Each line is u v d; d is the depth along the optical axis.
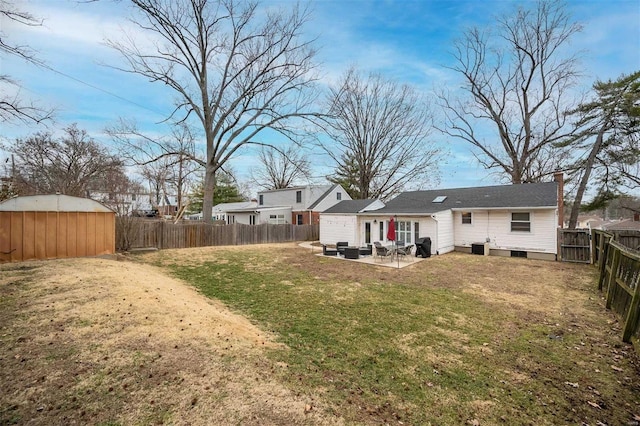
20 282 6.24
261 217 30.02
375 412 2.91
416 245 14.09
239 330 4.70
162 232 15.79
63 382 2.86
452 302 7.00
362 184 30.05
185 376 3.07
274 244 19.97
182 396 2.74
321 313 6.18
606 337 5.02
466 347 4.64
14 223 9.30
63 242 10.17
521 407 3.18
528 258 13.76
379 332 5.19
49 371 3.03
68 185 21.38
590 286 8.52
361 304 6.82
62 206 10.16
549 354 4.43
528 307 6.64
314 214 29.14
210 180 19.64
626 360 4.24
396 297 7.40
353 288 8.29
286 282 9.02
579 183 19.17
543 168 22.62
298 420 2.57
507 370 3.96
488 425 2.87
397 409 3.02
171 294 6.43
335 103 26.38
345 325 5.50
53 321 4.26
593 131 17.73
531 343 4.80
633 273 5.21
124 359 3.32
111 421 2.39
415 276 9.87
